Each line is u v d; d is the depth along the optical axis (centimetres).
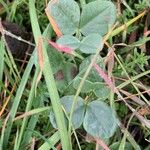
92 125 10
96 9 11
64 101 11
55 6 11
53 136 11
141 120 11
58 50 11
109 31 11
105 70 11
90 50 11
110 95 11
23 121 11
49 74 10
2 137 11
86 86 11
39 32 11
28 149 11
